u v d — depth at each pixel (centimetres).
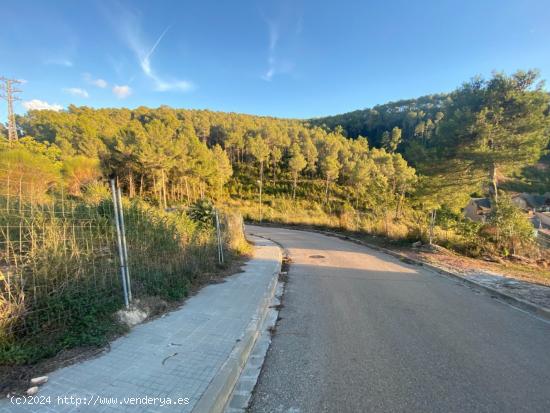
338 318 484
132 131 4150
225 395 270
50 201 443
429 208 1620
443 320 484
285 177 7031
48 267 366
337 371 319
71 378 269
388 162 5362
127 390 256
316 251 1288
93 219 500
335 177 6391
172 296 514
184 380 276
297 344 385
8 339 304
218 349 341
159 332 381
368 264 991
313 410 254
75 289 387
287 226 2777
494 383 301
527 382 304
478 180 1521
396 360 345
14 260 360
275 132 8194
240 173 7150
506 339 416
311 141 7825
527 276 836
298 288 677
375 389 286
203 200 1085
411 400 269
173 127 7188
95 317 376
